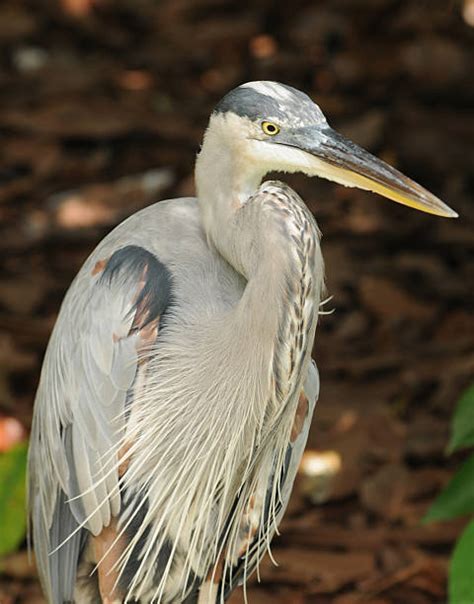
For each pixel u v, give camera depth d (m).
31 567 10.89
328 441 12.27
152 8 19.98
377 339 13.74
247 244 7.61
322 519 11.53
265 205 7.53
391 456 12.11
